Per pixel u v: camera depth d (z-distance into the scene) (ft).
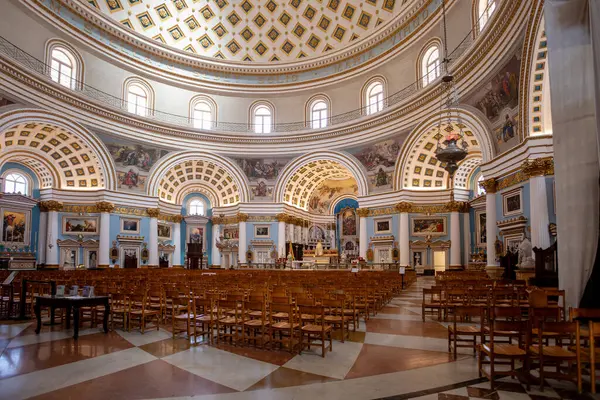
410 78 101.91
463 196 104.22
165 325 34.91
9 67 79.87
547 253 44.98
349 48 116.67
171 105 119.85
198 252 122.72
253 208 125.80
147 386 19.38
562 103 27.94
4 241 94.99
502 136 65.92
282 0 122.31
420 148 100.27
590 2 26.21
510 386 19.17
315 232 156.04
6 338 29.81
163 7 115.65
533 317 20.67
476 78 72.49
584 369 21.72
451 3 83.82
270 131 127.24
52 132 94.48
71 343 28.17
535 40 51.62
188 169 127.95
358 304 37.19
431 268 102.89
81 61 99.71
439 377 20.51
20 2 84.17
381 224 109.29
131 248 109.60
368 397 17.87
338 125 117.39
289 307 25.44
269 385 19.47
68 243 102.94
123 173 109.29
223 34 126.00
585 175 26.96
